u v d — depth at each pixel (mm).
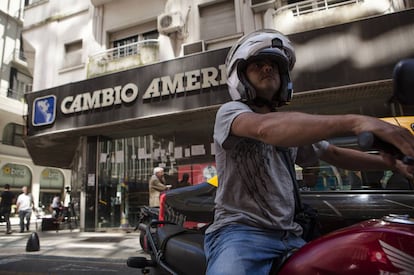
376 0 7980
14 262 5551
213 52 8180
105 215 10031
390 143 807
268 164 1324
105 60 10820
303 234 1407
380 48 6785
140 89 8867
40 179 23469
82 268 5016
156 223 2125
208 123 9273
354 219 2465
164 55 10211
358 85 6809
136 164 10031
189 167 9289
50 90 10312
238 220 1282
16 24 21844
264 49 1352
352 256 1009
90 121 9469
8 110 19172
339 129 896
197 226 3105
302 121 973
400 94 832
